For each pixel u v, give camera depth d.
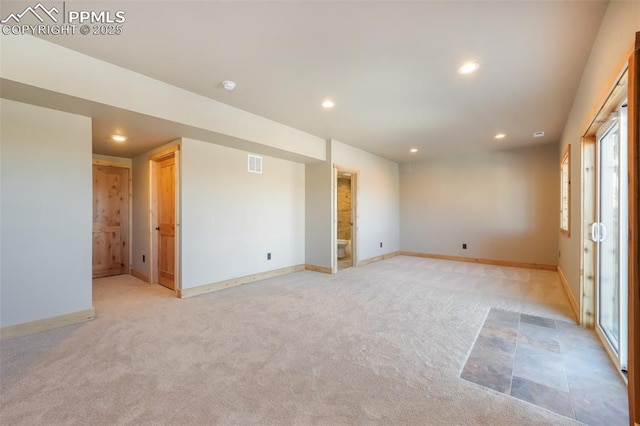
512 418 1.57
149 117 2.91
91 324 2.82
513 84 2.94
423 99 3.32
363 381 1.90
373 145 5.65
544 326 2.81
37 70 2.23
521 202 5.86
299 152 4.65
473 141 5.31
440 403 1.69
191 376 1.94
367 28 2.07
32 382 1.86
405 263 6.25
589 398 1.74
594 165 2.77
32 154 2.61
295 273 5.21
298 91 3.14
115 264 5.02
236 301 3.57
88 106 2.62
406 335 2.60
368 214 6.28
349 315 3.09
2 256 2.48
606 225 2.62
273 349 2.33
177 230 3.81
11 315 2.51
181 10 1.89
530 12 1.89
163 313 3.14
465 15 1.92
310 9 1.87
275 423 1.52
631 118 1.29
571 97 3.25
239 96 3.29
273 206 4.97
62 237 2.77
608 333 2.45
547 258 5.57
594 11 1.88
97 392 1.76
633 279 1.24
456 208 6.64
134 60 2.54
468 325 2.84
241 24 2.03
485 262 6.25
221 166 4.17
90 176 2.93
